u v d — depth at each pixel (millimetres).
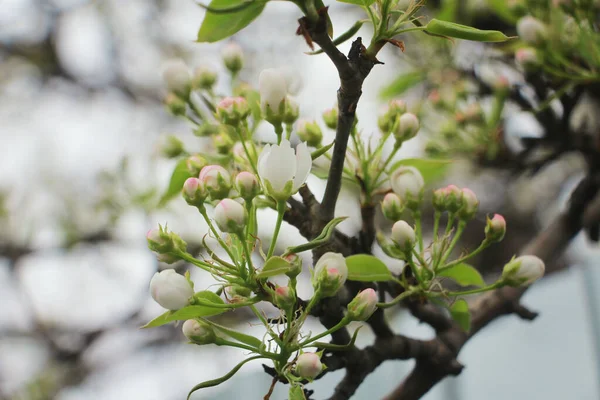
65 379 1484
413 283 661
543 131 817
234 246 609
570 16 781
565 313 1002
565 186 1482
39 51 1664
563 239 790
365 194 653
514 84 823
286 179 592
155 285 589
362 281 648
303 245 584
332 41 570
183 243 605
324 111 689
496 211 1501
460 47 920
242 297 607
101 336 1468
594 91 802
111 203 1119
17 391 1481
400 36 1023
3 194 1403
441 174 683
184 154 724
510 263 643
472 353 1084
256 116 684
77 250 1355
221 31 576
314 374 591
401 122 654
